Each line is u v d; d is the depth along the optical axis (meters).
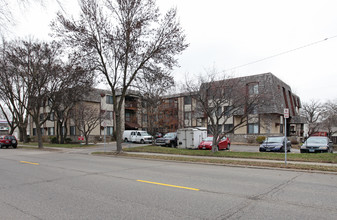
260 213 4.85
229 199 5.84
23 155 18.19
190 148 21.17
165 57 17.62
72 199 5.93
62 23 16.44
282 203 5.51
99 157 16.66
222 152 16.05
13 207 5.36
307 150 15.60
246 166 11.30
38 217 4.73
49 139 39.47
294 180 8.16
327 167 10.12
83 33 16.81
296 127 39.59
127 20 16.86
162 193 6.42
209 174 9.36
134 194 6.33
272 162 11.88
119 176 8.96
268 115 29.16
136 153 18.03
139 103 30.89
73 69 24.45
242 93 16.02
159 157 15.05
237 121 31.80
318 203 5.51
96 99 37.25
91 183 7.74
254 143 29.56
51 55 25.86
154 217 4.65
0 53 24.16
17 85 29.28
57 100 27.56
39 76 24.95
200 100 16.30
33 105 25.94
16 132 53.88
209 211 4.98
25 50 24.64
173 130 32.19
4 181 8.20
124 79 18.12
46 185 7.50
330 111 42.66
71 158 15.91
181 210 5.05
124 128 41.66
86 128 36.25
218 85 16.14
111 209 5.14
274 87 28.41
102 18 16.75
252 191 6.62
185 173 9.61
